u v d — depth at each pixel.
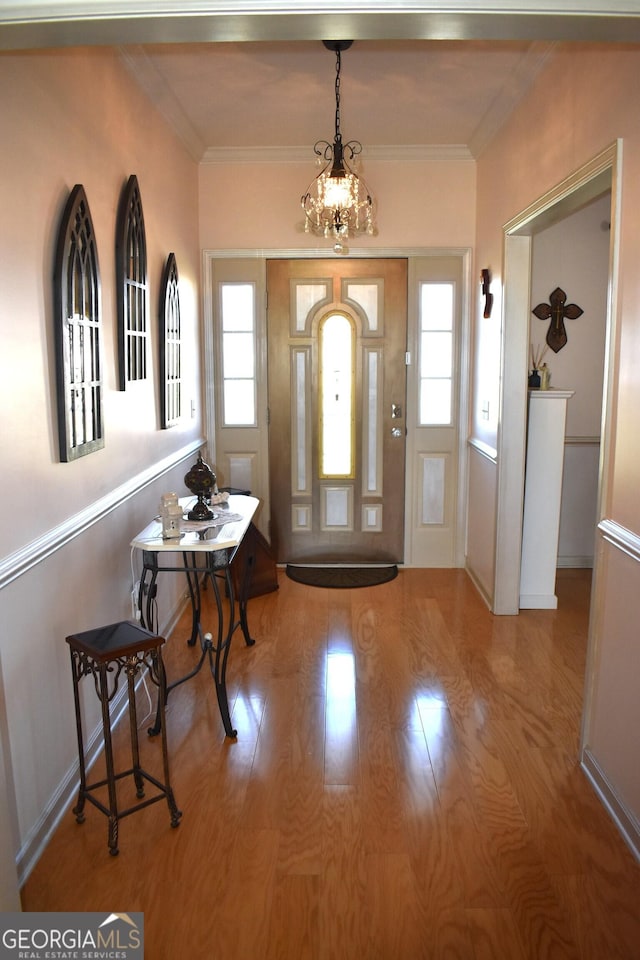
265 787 2.55
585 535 5.18
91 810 2.42
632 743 2.23
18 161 2.04
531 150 3.38
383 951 1.85
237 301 4.91
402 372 4.96
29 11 1.54
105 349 2.80
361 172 4.66
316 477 5.09
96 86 2.71
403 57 3.22
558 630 4.00
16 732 2.04
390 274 4.87
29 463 2.10
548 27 1.62
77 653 2.24
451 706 3.14
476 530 4.75
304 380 5.00
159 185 3.68
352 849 2.23
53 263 2.28
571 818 2.38
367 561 5.17
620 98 2.30
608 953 1.85
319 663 3.58
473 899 2.03
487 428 4.44
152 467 3.52
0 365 1.92
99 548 2.73
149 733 2.90
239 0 1.52
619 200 2.31
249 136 4.39
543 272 4.85
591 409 5.02
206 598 4.53
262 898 2.03
